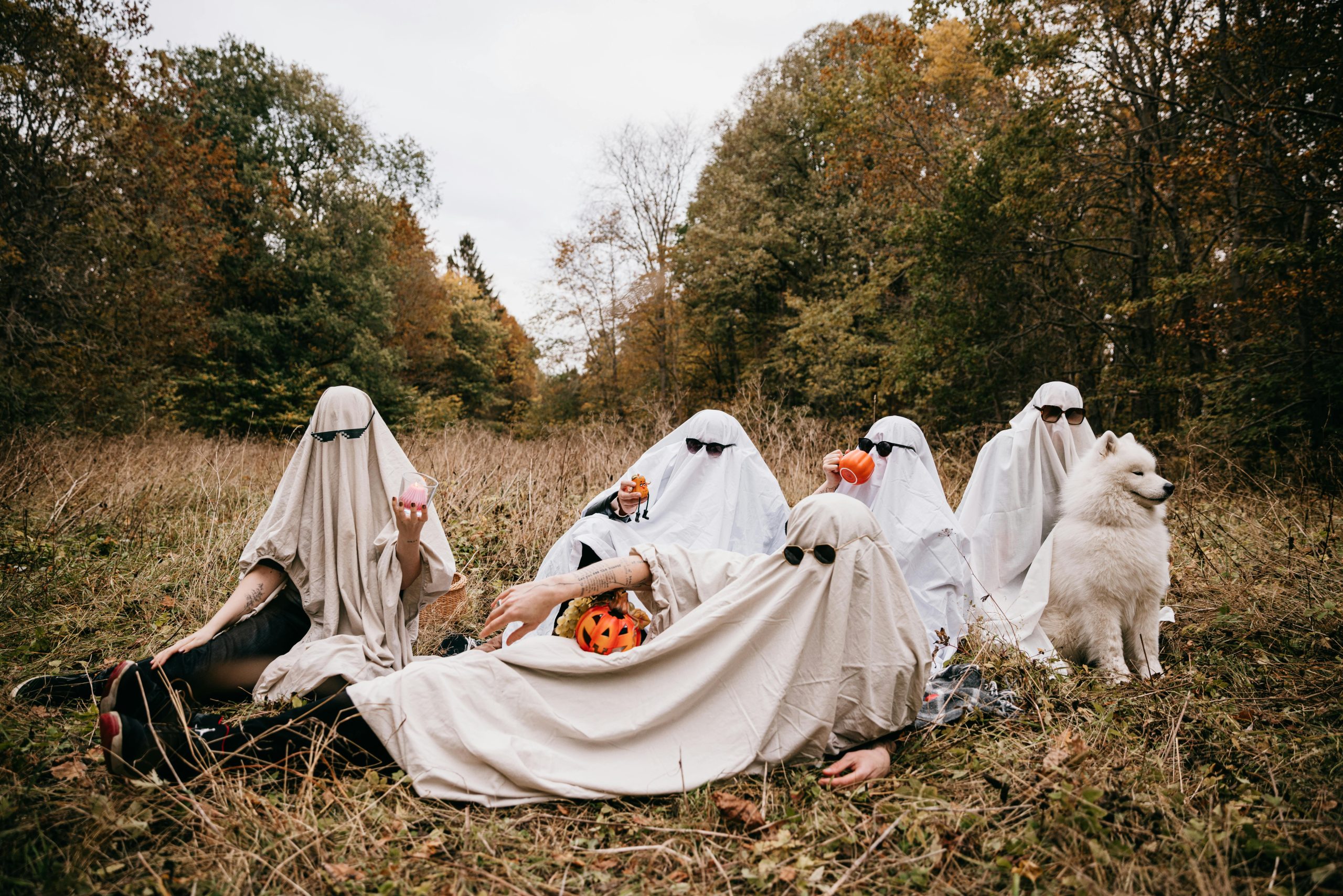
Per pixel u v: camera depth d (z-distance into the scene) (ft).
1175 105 36.04
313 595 10.55
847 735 8.55
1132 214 41.24
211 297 73.67
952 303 46.09
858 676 8.39
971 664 11.21
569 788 7.73
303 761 7.93
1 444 28.14
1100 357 46.47
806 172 73.15
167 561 16.19
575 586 8.75
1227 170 32.27
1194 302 37.35
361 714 7.93
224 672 9.78
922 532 13.00
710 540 12.94
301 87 80.23
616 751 8.13
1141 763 8.55
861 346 56.24
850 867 6.79
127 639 12.39
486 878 6.55
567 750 8.05
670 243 85.71
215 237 53.72
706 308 77.51
